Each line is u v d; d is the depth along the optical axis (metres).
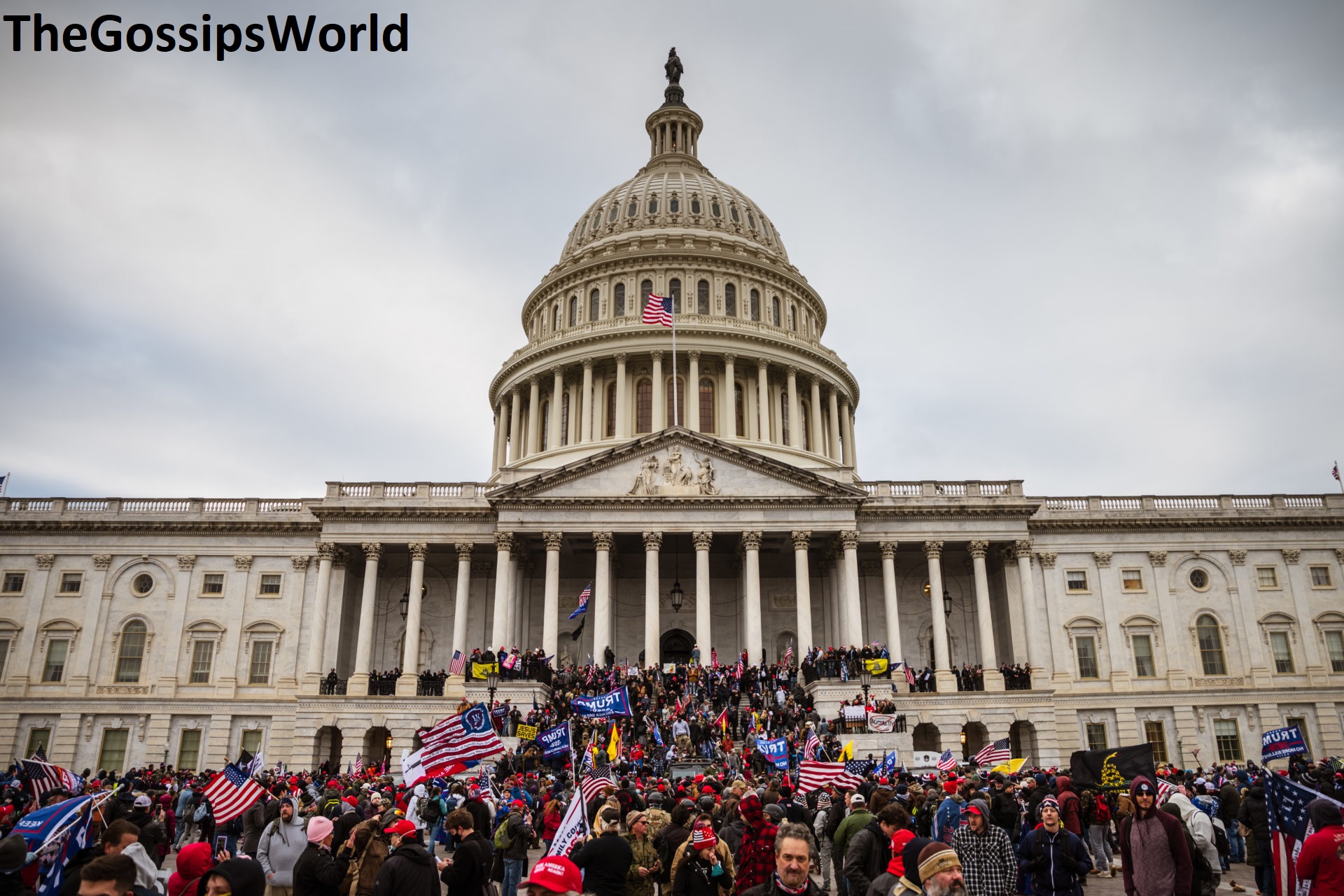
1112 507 68.12
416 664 60.84
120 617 64.88
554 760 43.12
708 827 13.62
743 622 67.12
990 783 24.05
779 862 9.74
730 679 52.47
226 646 64.31
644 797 23.33
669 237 90.62
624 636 67.38
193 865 10.92
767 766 40.56
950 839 15.55
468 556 63.16
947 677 60.41
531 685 53.72
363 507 63.41
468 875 12.46
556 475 61.72
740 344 82.00
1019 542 64.06
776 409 83.31
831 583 65.56
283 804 15.70
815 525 61.81
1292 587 66.38
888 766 33.81
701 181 97.44
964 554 67.19
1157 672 64.88
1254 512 67.31
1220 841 22.80
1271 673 64.75
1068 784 19.73
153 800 28.38
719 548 66.06
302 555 65.88
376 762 58.16
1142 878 12.65
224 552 66.06
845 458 89.69
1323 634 65.62
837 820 18.53
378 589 66.62
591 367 82.19
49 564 65.56
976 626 66.94
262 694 63.44
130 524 66.06
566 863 9.90
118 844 10.40
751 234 94.88
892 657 61.25
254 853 18.44
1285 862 14.54
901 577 68.06
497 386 90.50
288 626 64.56
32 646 64.06
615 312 87.69
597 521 61.66
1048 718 58.34
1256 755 63.06
